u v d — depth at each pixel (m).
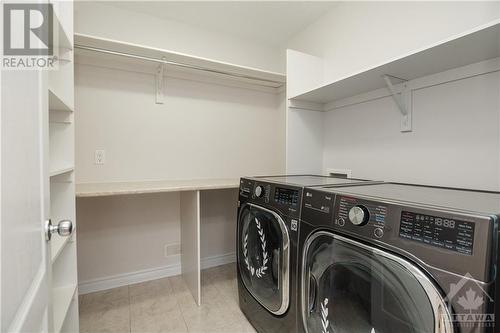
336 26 2.06
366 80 1.56
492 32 0.96
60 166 1.28
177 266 2.37
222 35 2.48
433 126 1.46
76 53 1.89
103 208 2.08
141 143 2.17
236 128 2.58
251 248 1.60
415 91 1.54
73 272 1.40
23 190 0.56
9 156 0.49
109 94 2.05
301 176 1.93
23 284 0.54
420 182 1.52
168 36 2.24
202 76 2.40
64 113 1.38
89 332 1.57
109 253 2.11
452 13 1.35
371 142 1.81
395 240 0.77
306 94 1.90
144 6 2.05
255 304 1.55
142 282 2.21
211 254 2.54
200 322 1.67
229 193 2.60
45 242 0.72
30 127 0.62
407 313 0.75
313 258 1.09
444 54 1.17
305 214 1.13
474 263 0.61
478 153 1.28
